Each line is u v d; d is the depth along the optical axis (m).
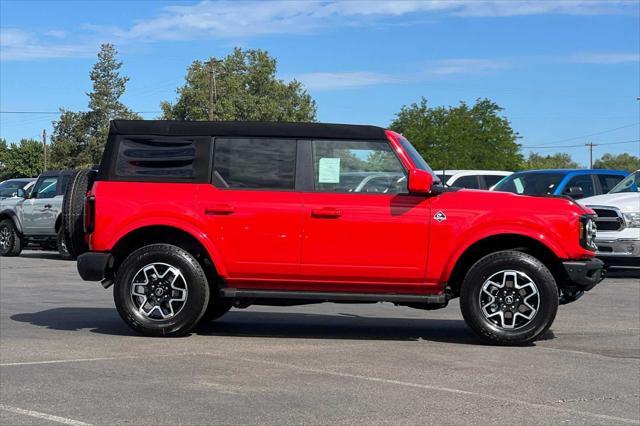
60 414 5.43
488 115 65.44
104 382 6.28
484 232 7.80
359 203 7.89
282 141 8.10
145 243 8.37
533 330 7.77
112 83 87.38
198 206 8.02
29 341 7.96
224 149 8.13
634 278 14.70
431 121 65.81
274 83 95.12
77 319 9.45
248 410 5.52
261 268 7.96
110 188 8.14
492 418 5.39
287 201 7.95
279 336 8.41
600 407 5.70
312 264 7.91
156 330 8.07
